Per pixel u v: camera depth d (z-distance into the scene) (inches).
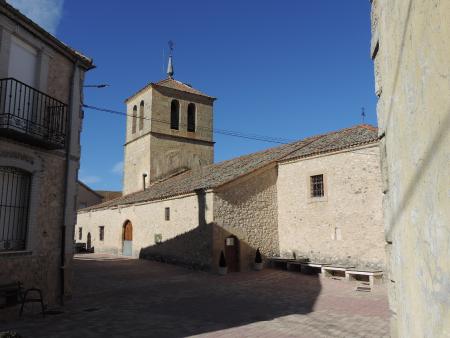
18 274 368.2
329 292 523.8
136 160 1311.5
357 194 666.8
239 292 529.0
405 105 119.3
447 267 83.6
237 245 749.9
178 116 1312.7
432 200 92.7
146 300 470.3
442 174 84.7
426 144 96.7
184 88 1344.7
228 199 750.5
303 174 762.8
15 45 377.1
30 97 390.9
